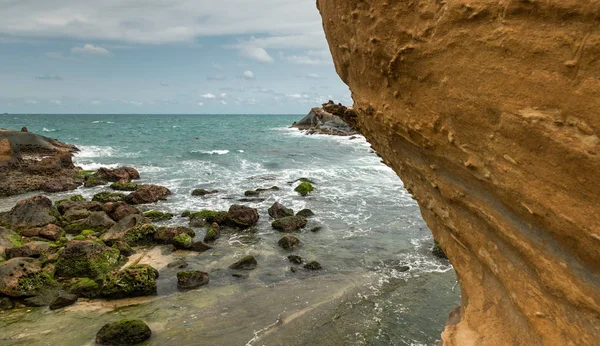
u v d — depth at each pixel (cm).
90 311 928
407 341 800
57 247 1269
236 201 1936
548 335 305
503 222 322
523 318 345
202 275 1068
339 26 430
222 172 2673
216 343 802
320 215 1686
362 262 1189
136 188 2189
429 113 344
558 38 238
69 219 1591
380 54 370
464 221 386
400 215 1661
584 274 266
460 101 307
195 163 3045
